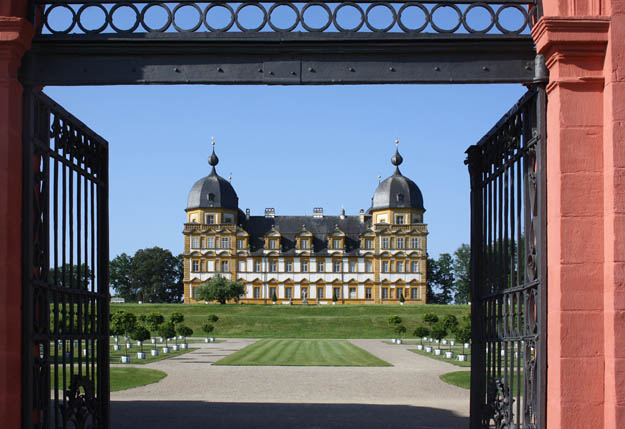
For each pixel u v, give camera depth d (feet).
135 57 21.13
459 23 20.89
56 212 22.25
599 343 19.11
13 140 20.01
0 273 19.51
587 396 19.02
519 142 23.02
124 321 121.39
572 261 19.22
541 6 20.93
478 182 28.40
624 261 18.63
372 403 48.80
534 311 21.33
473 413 28.07
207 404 47.78
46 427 20.95
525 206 21.85
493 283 26.45
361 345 146.30
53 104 22.00
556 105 19.69
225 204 356.79
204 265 351.87
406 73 21.13
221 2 21.03
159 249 395.34
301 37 20.88
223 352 118.62
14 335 19.69
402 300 343.05
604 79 19.43
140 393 55.83
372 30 20.93
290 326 211.61
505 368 24.02
